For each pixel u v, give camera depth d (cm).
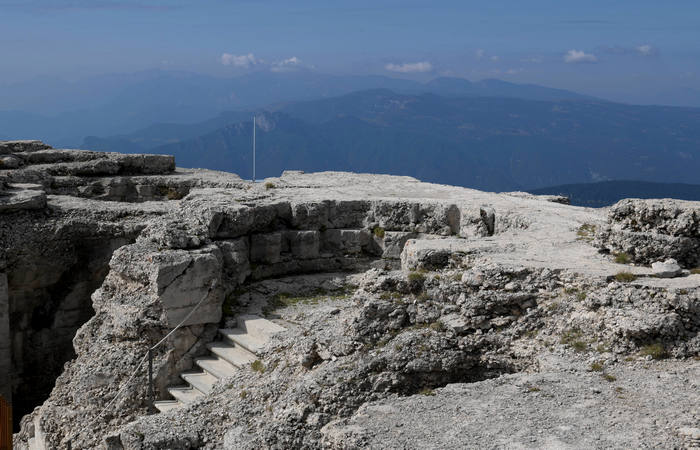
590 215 1939
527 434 873
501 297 1260
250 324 1659
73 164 2709
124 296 1656
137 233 2131
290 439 1060
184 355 1623
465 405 978
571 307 1232
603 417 912
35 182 2502
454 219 2130
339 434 916
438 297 1269
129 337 1612
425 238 2131
